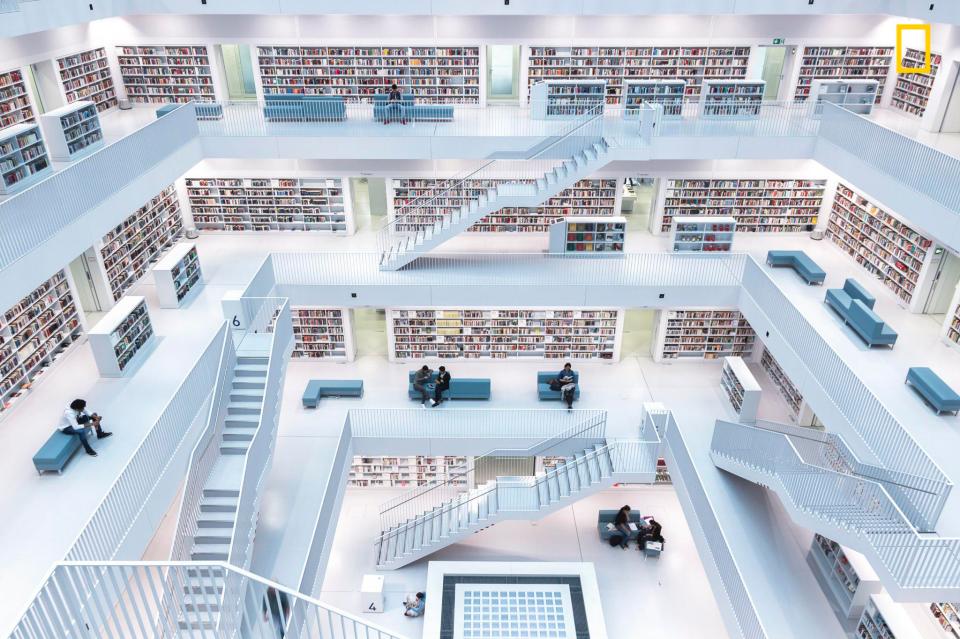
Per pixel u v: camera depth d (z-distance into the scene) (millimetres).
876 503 9711
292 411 16875
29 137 13625
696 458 14969
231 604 5656
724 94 17203
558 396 17281
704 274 17016
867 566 11625
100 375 13492
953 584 9000
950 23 15188
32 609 4965
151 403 12680
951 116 17234
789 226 19641
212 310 15906
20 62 15711
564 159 16672
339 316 18172
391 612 14445
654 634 13914
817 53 19359
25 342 13125
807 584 12328
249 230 20156
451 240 19578
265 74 19531
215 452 11828
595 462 15250
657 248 18953
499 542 16297
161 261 16172
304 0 17047
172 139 15766
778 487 11789
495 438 15984
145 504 10016
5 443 11773
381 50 19109
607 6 17047
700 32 18953
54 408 12633
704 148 16719
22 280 10539
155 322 15453
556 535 16516
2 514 10219
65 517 10164
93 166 12617
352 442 16078
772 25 18875
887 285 16484
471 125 17766
